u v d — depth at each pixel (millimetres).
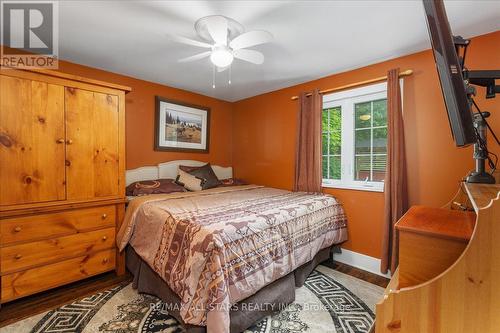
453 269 806
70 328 1688
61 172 2088
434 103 2314
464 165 2164
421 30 2045
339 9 1769
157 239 1927
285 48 2377
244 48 2172
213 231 1534
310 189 3113
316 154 3047
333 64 2756
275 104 3725
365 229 2752
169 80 3342
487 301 774
